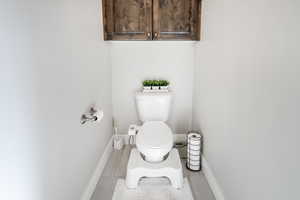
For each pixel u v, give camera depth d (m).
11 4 0.81
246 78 1.20
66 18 1.29
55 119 1.16
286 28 0.85
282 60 0.88
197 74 2.39
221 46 1.61
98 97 2.00
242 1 1.24
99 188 1.88
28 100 0.91
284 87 0.87
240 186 1.30
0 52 0.75
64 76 1.26
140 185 1.92
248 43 1.17
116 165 2.26
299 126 0.78
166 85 2.47
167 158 2.04
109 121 2.49
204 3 2.09
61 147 1.23
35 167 0.98
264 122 1.02
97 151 1.99
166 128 2.05
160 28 2.34
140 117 2.42
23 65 0.88
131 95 2.64
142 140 1.83
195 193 1.82
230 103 1.44
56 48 1.16
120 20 2.30
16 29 0.84
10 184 0.81
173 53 2.54
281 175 0.89
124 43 2.50
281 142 0.89
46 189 1.07
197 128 2.40
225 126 1.54
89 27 1.73
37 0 0.98
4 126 0.77
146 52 2.53
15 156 0.83
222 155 1.61
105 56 2.28
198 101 2.36
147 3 2.27
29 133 0.93
